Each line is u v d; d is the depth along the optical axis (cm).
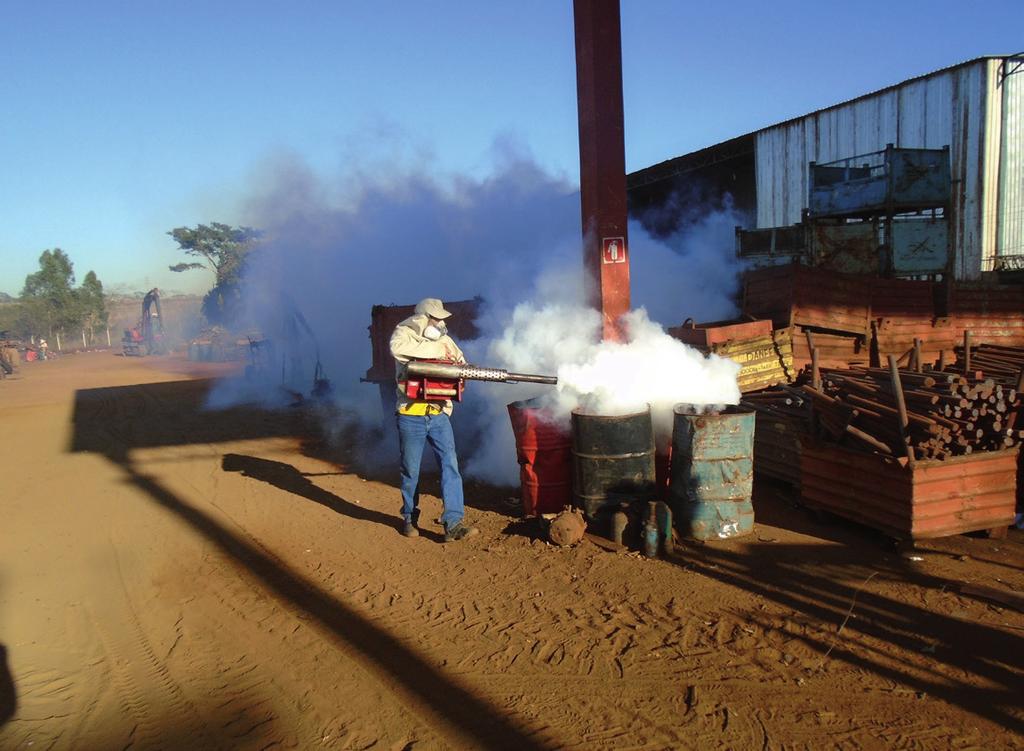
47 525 718
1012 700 341
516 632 433
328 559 579
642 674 379
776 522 606
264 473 902
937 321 870
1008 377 688
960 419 527
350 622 460
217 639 446
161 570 573
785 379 779
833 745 314
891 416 532
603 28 614
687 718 338
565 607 463
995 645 391
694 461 562
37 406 1839
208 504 764
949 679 361
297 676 395
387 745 328
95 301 6194
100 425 1421
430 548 592
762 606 450
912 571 493
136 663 421
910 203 916
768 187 1952
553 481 624
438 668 395
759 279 852
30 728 357
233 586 532
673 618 440
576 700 358
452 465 610
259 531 661
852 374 684
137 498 807
